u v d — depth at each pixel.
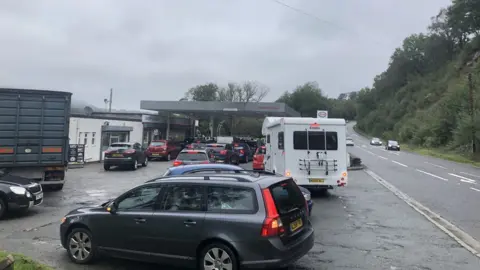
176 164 15.57
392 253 7.09
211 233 5.40
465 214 10.93
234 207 5.47
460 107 50.75
